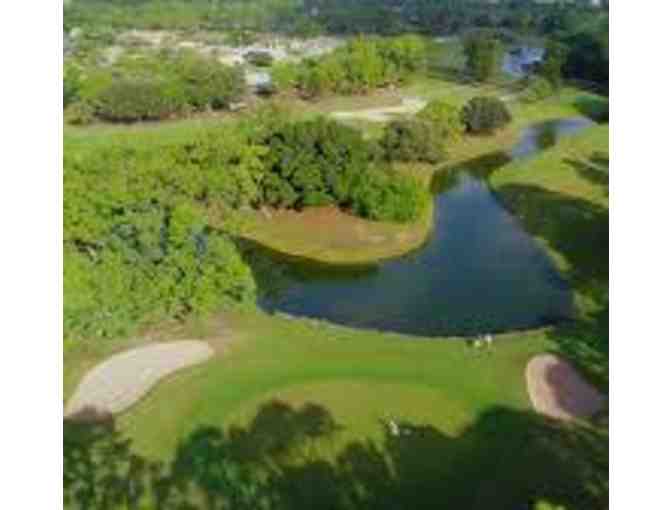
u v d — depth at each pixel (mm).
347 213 112062
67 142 140250
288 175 110625
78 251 84312
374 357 78500
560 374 75438
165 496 59531
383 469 62844
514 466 63125
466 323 89188
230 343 79750
